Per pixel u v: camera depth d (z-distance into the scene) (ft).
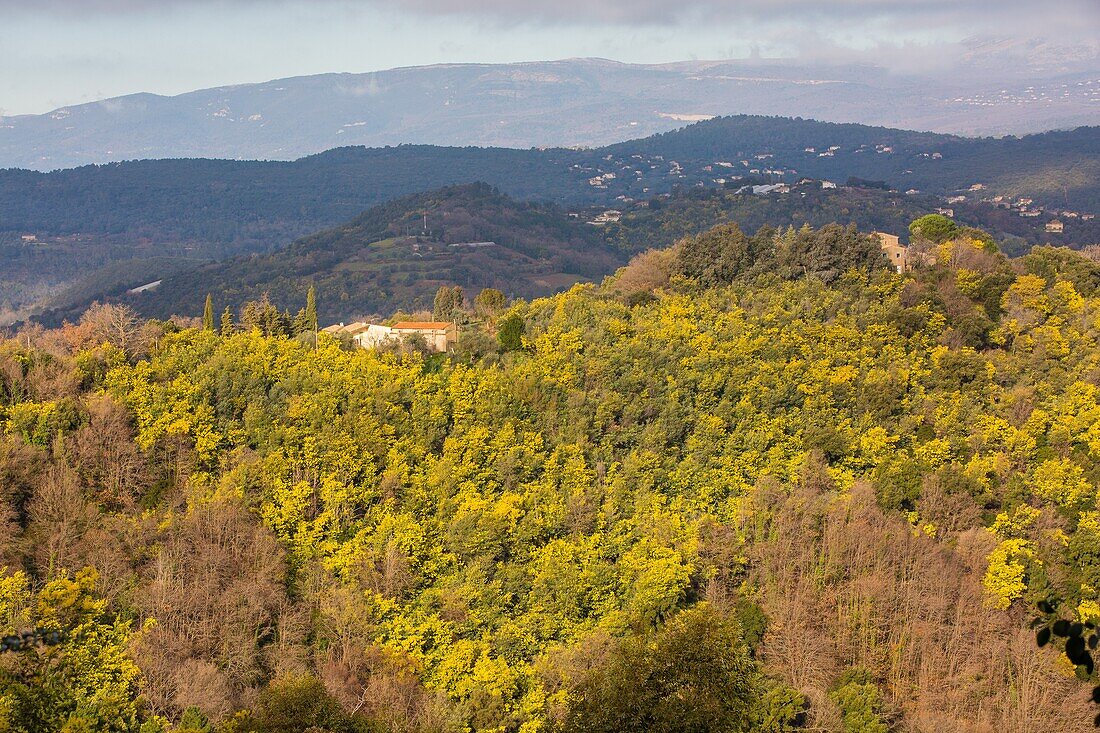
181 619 280.72
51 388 370.53
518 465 364.58
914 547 335.47
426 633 296.10
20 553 298.97
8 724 171.42
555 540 330.75
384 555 318.24
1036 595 328.29
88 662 250.78
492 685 276.41
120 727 245.45
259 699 219.82
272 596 296.10
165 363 400.67
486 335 472.44
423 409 387.34
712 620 161.38
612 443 389.80
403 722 257.34
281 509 333.21
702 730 150.20
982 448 392.06
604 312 480.23
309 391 391.24
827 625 308.19
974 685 294.25
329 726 214.69
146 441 353.31
